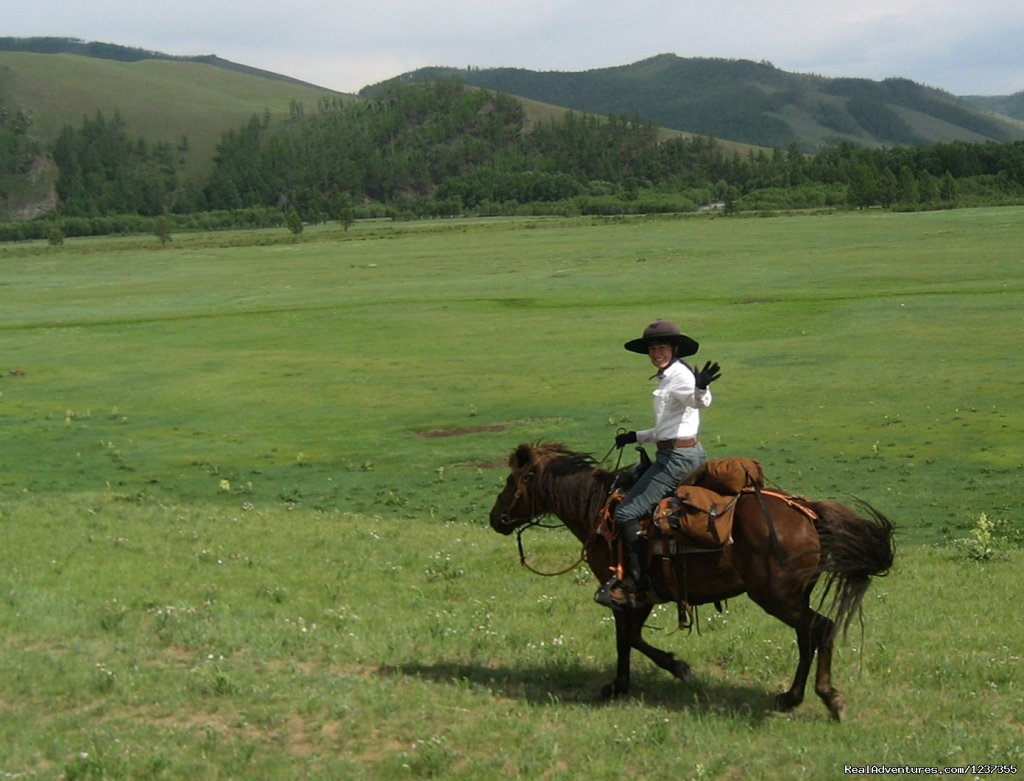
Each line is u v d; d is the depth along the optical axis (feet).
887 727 28.99
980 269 240.73
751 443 104.01
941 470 91.45
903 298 200.64
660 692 32.89
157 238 633.61
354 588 47.39
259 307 236.84
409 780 25.63
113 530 60.34
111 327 212.23
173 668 33.19
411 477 98.12
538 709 30.58
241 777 25.63
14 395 145.48
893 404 118.93
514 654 36.42
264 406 135.23
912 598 46.16
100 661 33.73
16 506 70.69
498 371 152.35
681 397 31.40
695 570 31.01
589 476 33.96
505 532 35.99
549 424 117.91
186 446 114.01
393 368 158.61
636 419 118.11
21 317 234.99
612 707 31.01
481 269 310.24
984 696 31.76
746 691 32.89
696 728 28.73
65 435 120.16
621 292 236.43
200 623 38.34
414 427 120.16
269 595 45.21
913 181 576.20
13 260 456.86
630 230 460.96
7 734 27.94
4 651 34.47
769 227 423.23
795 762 26.30
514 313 211.41
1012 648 37.29
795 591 29.86
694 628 40.42
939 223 385.91
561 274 282.15
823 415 115.24
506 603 44.39
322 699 30.17
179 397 142.31
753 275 256.93
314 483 96.68
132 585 46.21
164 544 56.03
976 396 120.47
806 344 160.76
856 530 29.04
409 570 52.03
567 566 52.16
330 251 422.82
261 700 30.45
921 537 72.28
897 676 34.14
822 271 256.11
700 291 231.09
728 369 144.97
